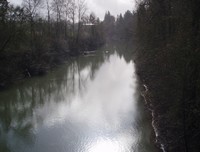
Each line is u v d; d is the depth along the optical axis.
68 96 28.17
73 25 69.88
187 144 12.16
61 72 42.66
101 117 21.11
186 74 11.67
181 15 15.27
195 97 11.73
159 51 19.91
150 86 24.17
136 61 40.44
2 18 33.78
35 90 31.19
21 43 38.97
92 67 48.38
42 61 42.16
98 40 91.50
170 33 19.20
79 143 16.86
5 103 26.27
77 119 21.03
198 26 13.14
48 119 21.34
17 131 19.41
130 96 26.58
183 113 11.76
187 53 11.85
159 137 16.06
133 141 16.64
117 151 15.58
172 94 13.99
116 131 18.27
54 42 53.91
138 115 20.91
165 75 16.62
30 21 41.56
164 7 21.62
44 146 16.67
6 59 34.94
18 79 34.66
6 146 16.98
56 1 61.38
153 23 23.52
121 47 90.75
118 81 34.31
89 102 25.50
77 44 67.94
